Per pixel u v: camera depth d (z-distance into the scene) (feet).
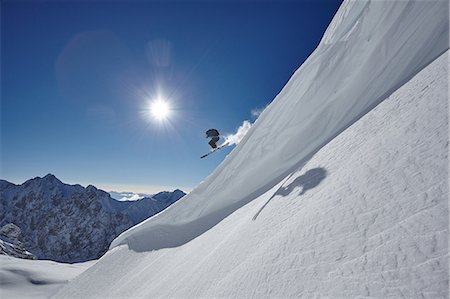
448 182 10.80
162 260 55.67
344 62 54.08
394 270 9.62
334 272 11.82
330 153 28.02
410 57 35.22
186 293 25.36
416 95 21.45
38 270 273.75
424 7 40.04
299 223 18.37
